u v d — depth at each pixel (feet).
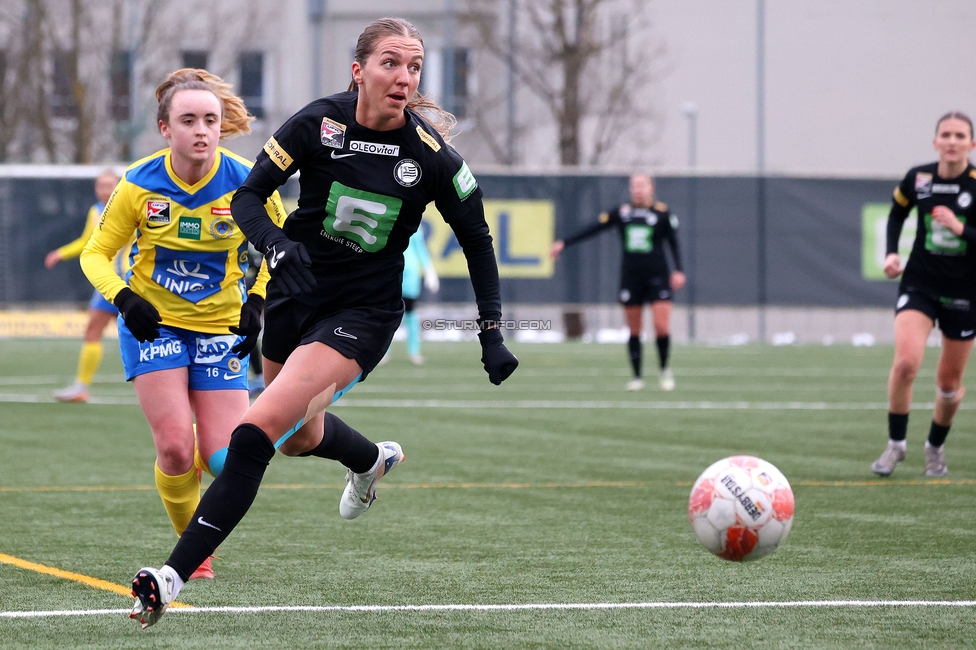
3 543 66.23
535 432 120.16
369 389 165.99
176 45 335.88
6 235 246.68
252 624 49.34
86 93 326.65
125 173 59.16
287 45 350.64
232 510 47.37
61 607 51.98
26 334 248.93
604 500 81.82
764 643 46.44
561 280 261.85
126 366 59.62
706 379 185.57
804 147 344.08
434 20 349.41
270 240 48.14
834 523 72.95
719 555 53.06
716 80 340.18
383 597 54.19
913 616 50.75
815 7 343.05
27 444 109.29
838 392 164.55
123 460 99.60
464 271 257.14
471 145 343.87
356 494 59.98
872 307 265.95
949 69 346.54
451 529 71.20
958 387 91.25
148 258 59.26
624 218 168.55
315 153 50.47
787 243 264.31
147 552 63.87
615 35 327.67
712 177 263.29
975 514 76.23
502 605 52.75
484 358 53.11
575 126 327.06
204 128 57.00
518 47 330.95
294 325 52.60
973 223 88.58
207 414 59.72
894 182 264.93
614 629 48.55
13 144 333.42
